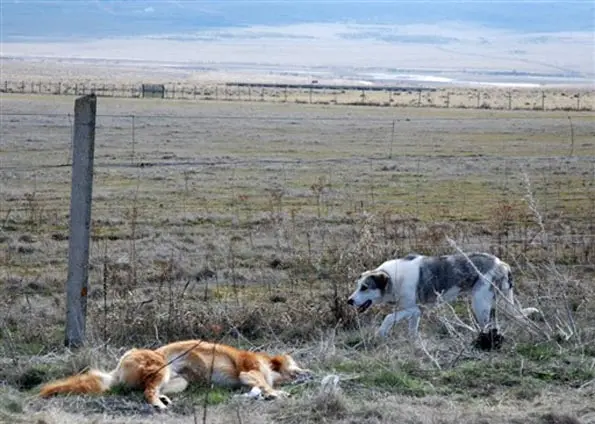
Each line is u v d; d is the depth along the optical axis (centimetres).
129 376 1105
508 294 1471
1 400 1066
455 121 6300
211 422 1010
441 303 1449
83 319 1319
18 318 1495
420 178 3538
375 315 1544
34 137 4741
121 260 1977
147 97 8919
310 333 1420
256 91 10956
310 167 3850
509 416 1030
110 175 3506
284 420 1023
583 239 2141
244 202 2942
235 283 1780
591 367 1216
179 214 2692
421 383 1166
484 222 2530
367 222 1975
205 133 5300
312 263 1900
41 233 2384
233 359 1152
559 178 3509
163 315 1417
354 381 1165
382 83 16088
